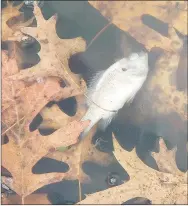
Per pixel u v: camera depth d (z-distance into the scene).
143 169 1.16
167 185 1.16
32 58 1.24
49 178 1.16
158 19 1.27
